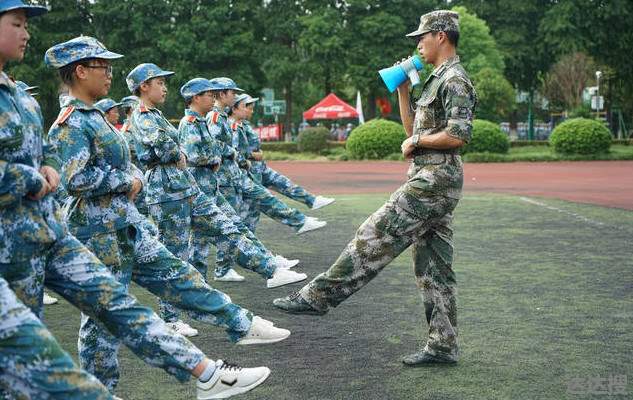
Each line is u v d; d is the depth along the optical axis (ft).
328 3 143.43
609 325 16.10
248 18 145.38
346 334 15.72
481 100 115.24
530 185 55.67
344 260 13.10
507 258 24.44
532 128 157.79
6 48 8.84
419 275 13.58
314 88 193.06
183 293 12.17
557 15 138.00
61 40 133.80
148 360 9.86
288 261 23.66
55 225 9.37
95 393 7.93
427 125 12.92
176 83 134.31
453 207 13.05
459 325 16.17
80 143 11.09
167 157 17.03
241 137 25.22
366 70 137.08
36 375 7.73
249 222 25.73
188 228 17.65
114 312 9.57
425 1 141.38
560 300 18.47
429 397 11.76
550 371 13.01
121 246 11.57
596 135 88.89
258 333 12.64
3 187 8.50
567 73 133.28
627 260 23.95
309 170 78.02
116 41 135.13
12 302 7.75
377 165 85.10
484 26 123.65
